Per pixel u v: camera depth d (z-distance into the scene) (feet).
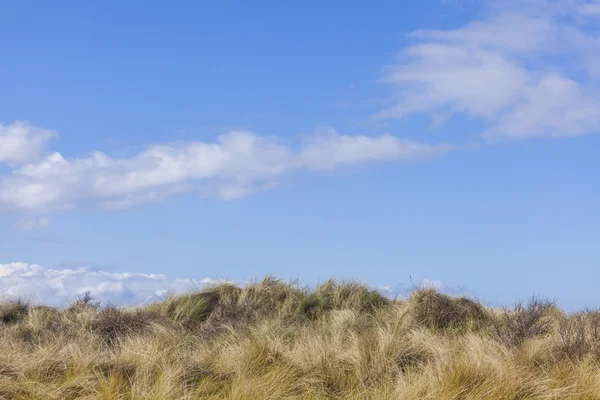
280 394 25.41
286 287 53.16
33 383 25.40
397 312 45.62
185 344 36.99
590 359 31.35
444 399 24.38
